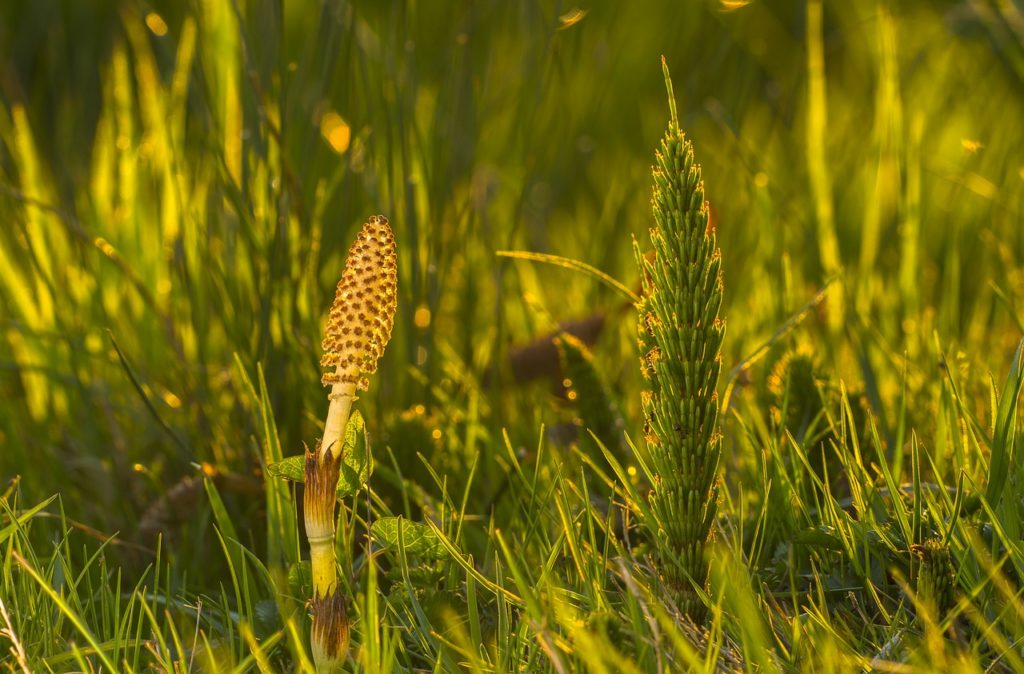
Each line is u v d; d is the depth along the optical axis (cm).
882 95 200
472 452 154
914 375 157
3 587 136
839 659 131
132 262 190
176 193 164
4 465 158
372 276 127
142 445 161
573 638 128
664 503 133
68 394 167
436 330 164
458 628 135
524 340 177
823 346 163
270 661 136
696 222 131
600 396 151
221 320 159
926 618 130
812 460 148
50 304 175
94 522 154
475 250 186
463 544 143
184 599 141
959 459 144
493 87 237
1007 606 131
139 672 136
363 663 131
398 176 172
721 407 146
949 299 180
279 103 159
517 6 238
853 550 137
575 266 150
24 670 130
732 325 177
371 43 196
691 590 133
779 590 139
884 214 208
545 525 144
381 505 141
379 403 157
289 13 253
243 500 152
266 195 158
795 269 187
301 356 157
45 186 204
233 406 159
